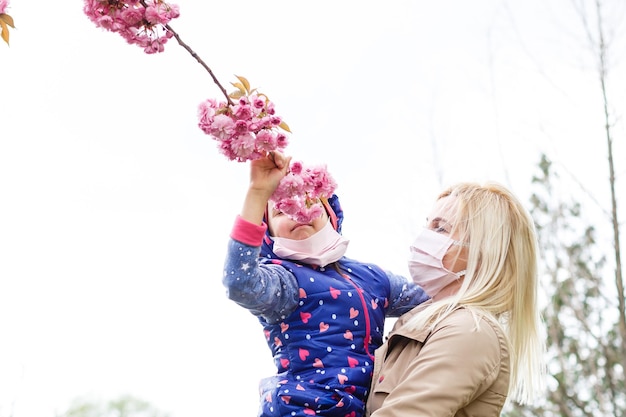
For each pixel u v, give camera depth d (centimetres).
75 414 618
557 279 705
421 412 279
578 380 732
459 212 324
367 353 314
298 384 301
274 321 310
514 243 322
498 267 317
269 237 323
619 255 663
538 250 330
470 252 319
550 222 718
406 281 347
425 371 287
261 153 276
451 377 285
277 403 299
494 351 295
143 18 270
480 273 317
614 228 658
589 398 726
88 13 272
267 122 270
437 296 328
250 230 286
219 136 270
